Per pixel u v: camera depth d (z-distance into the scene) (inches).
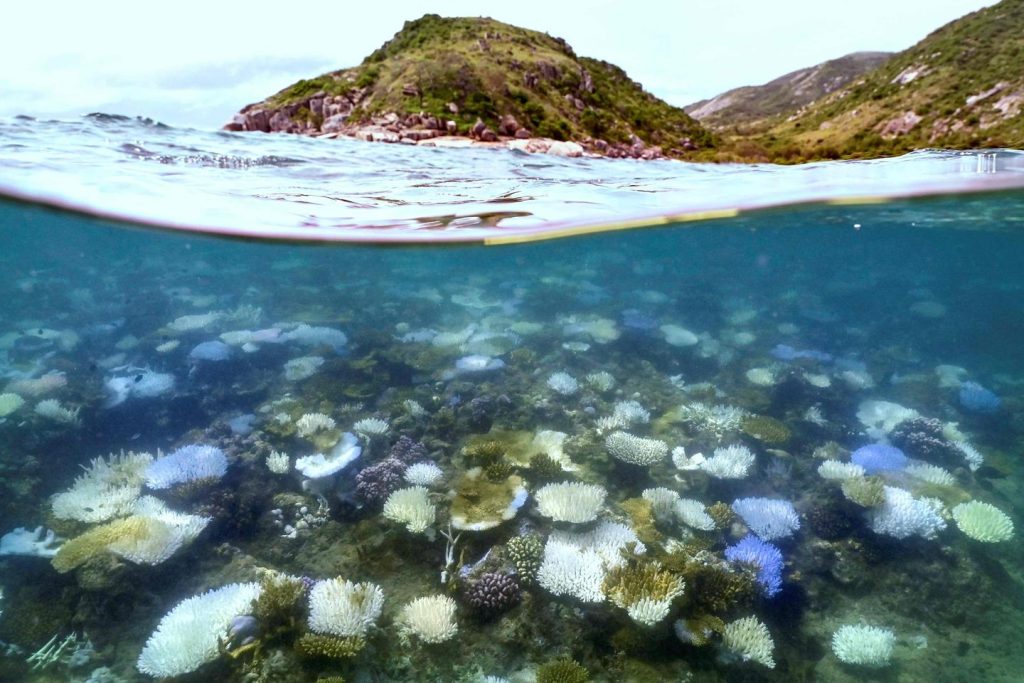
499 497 221.5
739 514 231.0
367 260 762.8
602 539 204.4
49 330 426.9
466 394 322.7
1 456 249.9
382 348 386.6
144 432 281.6
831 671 179.8
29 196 406.3
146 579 187.9
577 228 543.8
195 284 650.8
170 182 389.4
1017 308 1112.2
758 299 718.5
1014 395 428.1
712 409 319.9
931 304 749.9
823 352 468.4
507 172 557.6
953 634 196.2
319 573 198.2
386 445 265.7
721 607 186.2
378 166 542.6
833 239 932.6
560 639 175.8
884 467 269.0
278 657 162.6
